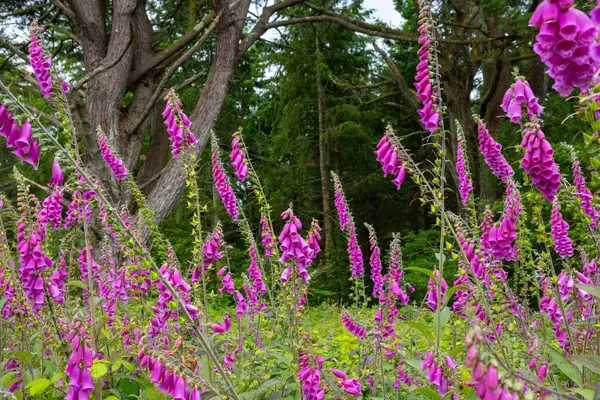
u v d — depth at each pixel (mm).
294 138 23422
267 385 2986
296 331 3131
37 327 3893
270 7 16109
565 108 14305
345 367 4859
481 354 1425
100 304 4559
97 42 13242
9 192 18156
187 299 3211
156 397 3084
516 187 3373
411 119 24031
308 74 23078
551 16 1558
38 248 3404
